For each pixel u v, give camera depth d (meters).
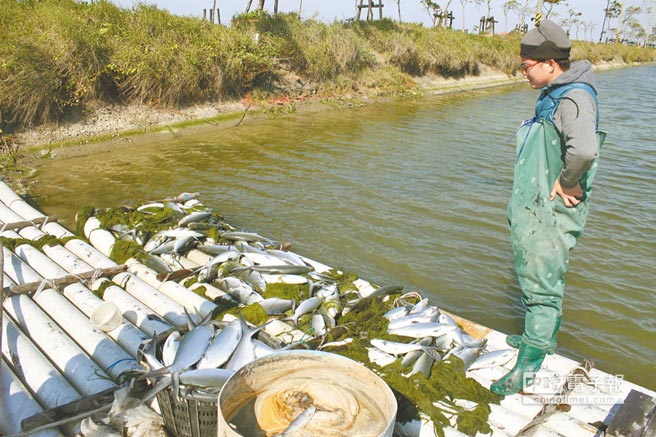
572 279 6.73
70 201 8.62
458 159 12.52
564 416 3.59
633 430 3.01
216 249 6.13
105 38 13.45
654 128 17.98
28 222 6.91
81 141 11.88
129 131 12.83
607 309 6.06
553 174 3.19
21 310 4.63
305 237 7.60
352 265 6.84
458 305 6.02
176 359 3.33
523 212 3.30
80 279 5.30
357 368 3.00
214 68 15.23
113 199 8.79
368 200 9.27
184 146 12.55
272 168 10.95
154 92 13.90
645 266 7.20
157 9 15.82
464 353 4.12
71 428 3.26
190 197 8.11
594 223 8.77
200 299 5.01
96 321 4.35
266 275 5.52
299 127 15.30
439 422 3.42
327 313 4.79
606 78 39.34
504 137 15.24
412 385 3.64
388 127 16.05
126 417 3.30
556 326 3.87
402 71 24.83
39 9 13.25
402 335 4.41
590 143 2.91
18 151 10.93
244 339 3.66
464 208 9.11
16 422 3.31
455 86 26.80
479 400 3.67
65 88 12.19
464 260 7.14
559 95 3.12
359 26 24.72
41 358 3.96
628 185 11.08
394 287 5.44
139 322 4.60
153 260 5.81
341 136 14.41
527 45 3.21
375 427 2.74
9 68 11.22
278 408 2.85
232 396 2.79
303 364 3.07
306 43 19.75
